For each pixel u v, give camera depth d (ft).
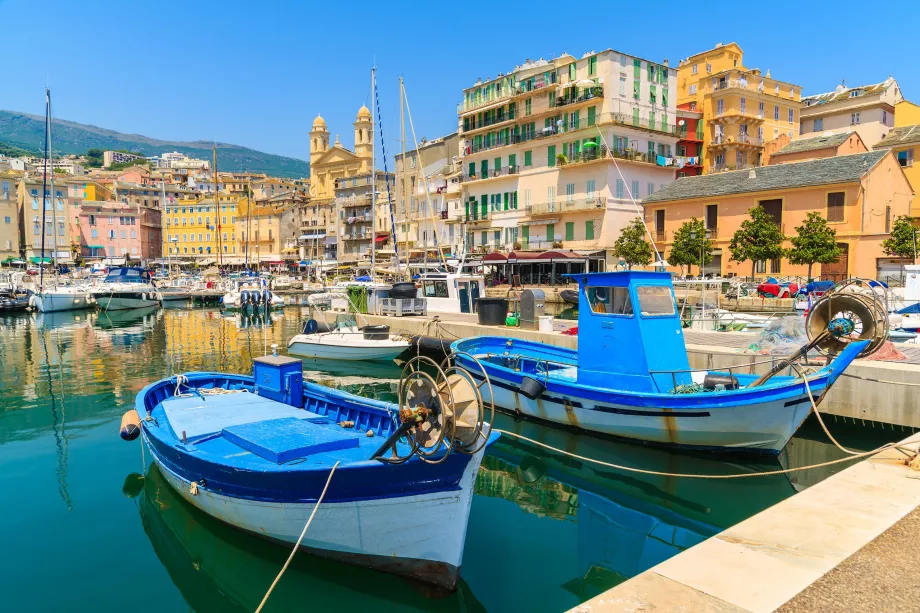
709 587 16.81
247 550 28.27
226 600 24.36
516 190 199.52
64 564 26.78
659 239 164.45
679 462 40.68
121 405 55.47
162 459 32.96
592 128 173.27
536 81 190.29
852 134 165.07
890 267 123.13
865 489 24.16
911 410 43.80
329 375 73.20
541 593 25.13
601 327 44.50
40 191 309.22
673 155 187.93
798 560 18.38
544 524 32.19
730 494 35.78
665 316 43.70
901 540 19.63
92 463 39.47
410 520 24.35
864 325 37.14
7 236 296.71
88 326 127.95
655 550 29.12
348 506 24.59
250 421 34.14
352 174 323.16
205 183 447.83
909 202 141.69
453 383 23.63
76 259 301.43
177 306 180.75
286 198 370.53
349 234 293.84
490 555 28.58
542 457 42.68
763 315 91.71
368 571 25.62
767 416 37.17
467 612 23.98
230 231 365.61
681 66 223.30
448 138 245.04
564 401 45.93
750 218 144.97
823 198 132.67
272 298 169.68
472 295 101.50
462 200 220.64
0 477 36.94
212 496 28.48
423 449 23.77
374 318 96.94
